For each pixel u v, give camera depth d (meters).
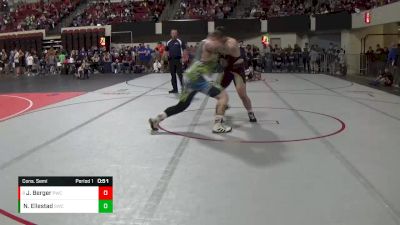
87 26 28.67
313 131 6.85
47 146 6.11
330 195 4.02
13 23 33.84
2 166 5.11
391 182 4.36
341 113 8.67
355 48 23.34
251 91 12.99
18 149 5.95
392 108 9.35
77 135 6.82
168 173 4.76
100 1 32.78
